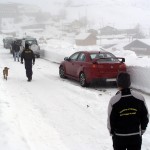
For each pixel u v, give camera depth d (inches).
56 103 420.8
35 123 326.3
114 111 168.4
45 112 373.7
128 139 168.2
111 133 173.8
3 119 318.7
